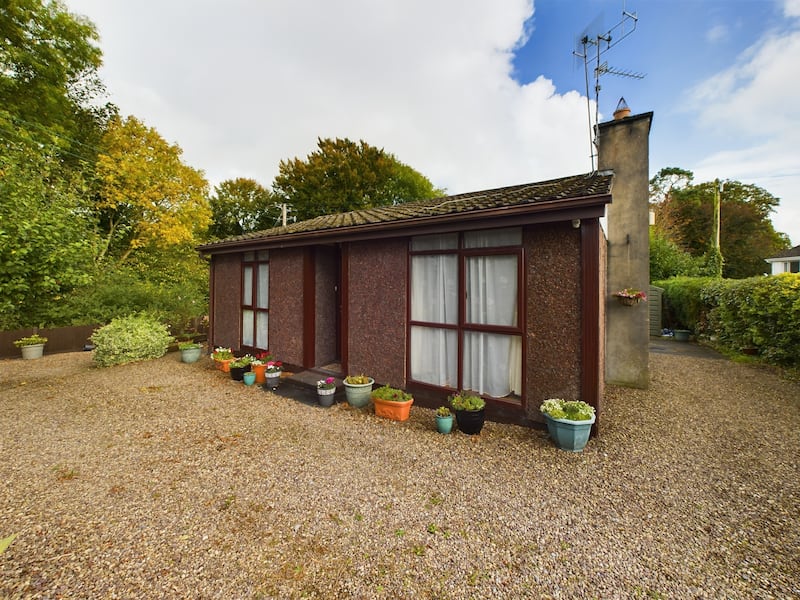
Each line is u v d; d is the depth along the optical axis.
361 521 2.57
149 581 2.01
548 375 4.14
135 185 14.58
